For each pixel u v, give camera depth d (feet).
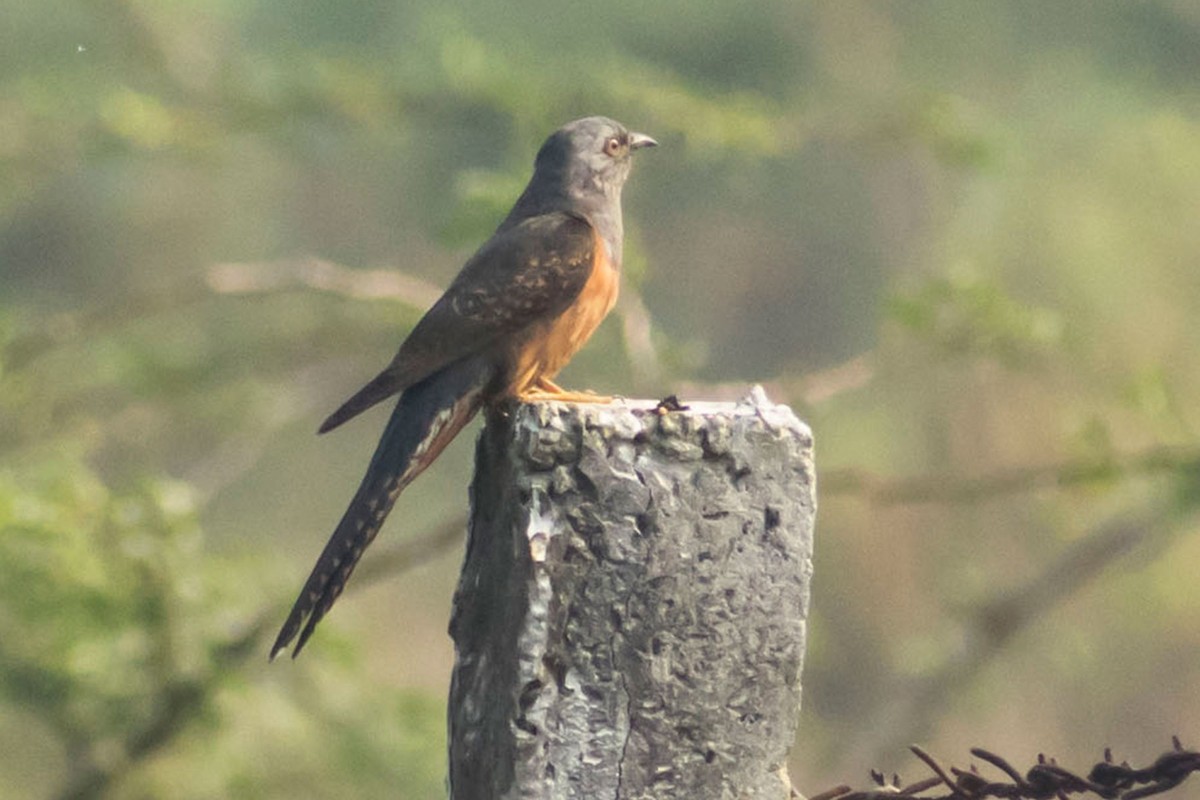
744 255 83.15
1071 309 65.41
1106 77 77.82
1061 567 50.03
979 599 51.78
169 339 51.11
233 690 39.50
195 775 41.65
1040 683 68.54
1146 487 47.70
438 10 69.82
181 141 45.88
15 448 45.03
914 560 69.97
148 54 50.42
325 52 48.55
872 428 69.72
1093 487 40.32
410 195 76.84
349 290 42.24
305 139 50.83
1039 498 55.52
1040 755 19.08
